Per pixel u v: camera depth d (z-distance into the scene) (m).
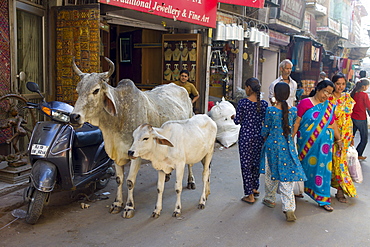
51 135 4.00
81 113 3.65
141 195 5.01
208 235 3.81
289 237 3.81
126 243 3.59
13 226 3.87
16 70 5.89
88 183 4.44
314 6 20.69
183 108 5.36
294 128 4.71
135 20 8.12
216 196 5.06
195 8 7.95
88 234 3.77
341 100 5.11
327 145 4.64
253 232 3.92
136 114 4.22
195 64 8.86
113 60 10.12
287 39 14.97
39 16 6.50
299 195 5.11
